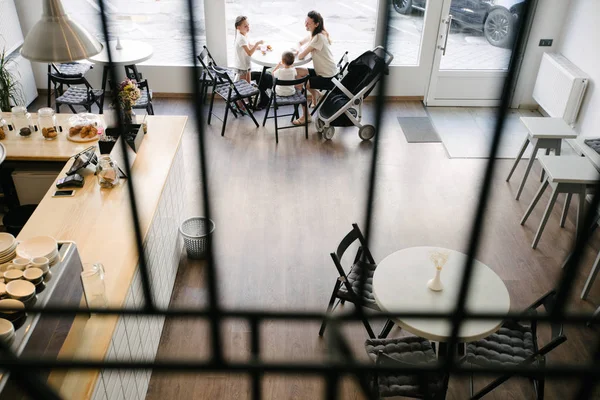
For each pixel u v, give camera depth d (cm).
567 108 659
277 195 575
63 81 642
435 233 527
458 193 591
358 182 602
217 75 664
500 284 368
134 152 445
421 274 375
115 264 336
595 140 539
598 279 468
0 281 249
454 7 730
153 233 383
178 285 454
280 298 443
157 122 507
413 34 761
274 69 679
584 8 663
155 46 785
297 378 374
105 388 282
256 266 476
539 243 516
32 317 232
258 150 661
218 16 745
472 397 355
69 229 364
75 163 422
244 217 538
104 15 159
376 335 412
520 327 362
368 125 682
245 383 370
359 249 434
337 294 394
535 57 739
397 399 365
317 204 562
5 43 689
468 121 746
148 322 369
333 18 821
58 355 261
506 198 583
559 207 570
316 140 689
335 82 672
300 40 763
